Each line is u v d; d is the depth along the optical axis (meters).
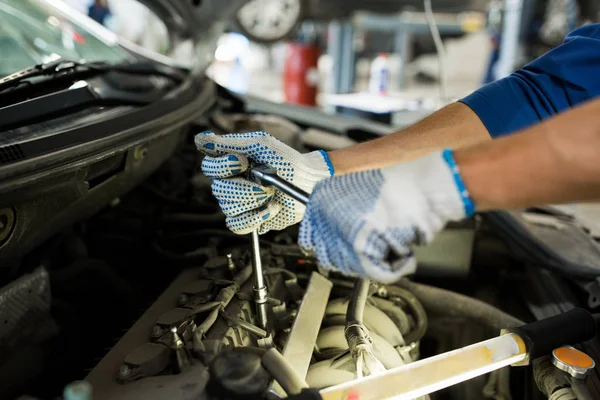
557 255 1.38
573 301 1.29
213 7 2.15
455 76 7.38
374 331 1.12
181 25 2.15
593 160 0.65
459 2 5.73
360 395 0.79
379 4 5.59
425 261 1.54
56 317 1.20
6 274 1.13
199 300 1.05
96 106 1.27
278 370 0.77
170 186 1.71
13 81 1.21
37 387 1.09
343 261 0.75
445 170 0.73
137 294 1.33
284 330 1.08
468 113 1.20
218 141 1.01
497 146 0.72
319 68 5.98
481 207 0.73
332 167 1.10
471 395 1.22
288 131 1.91
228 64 6.70
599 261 1.35
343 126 2.25
